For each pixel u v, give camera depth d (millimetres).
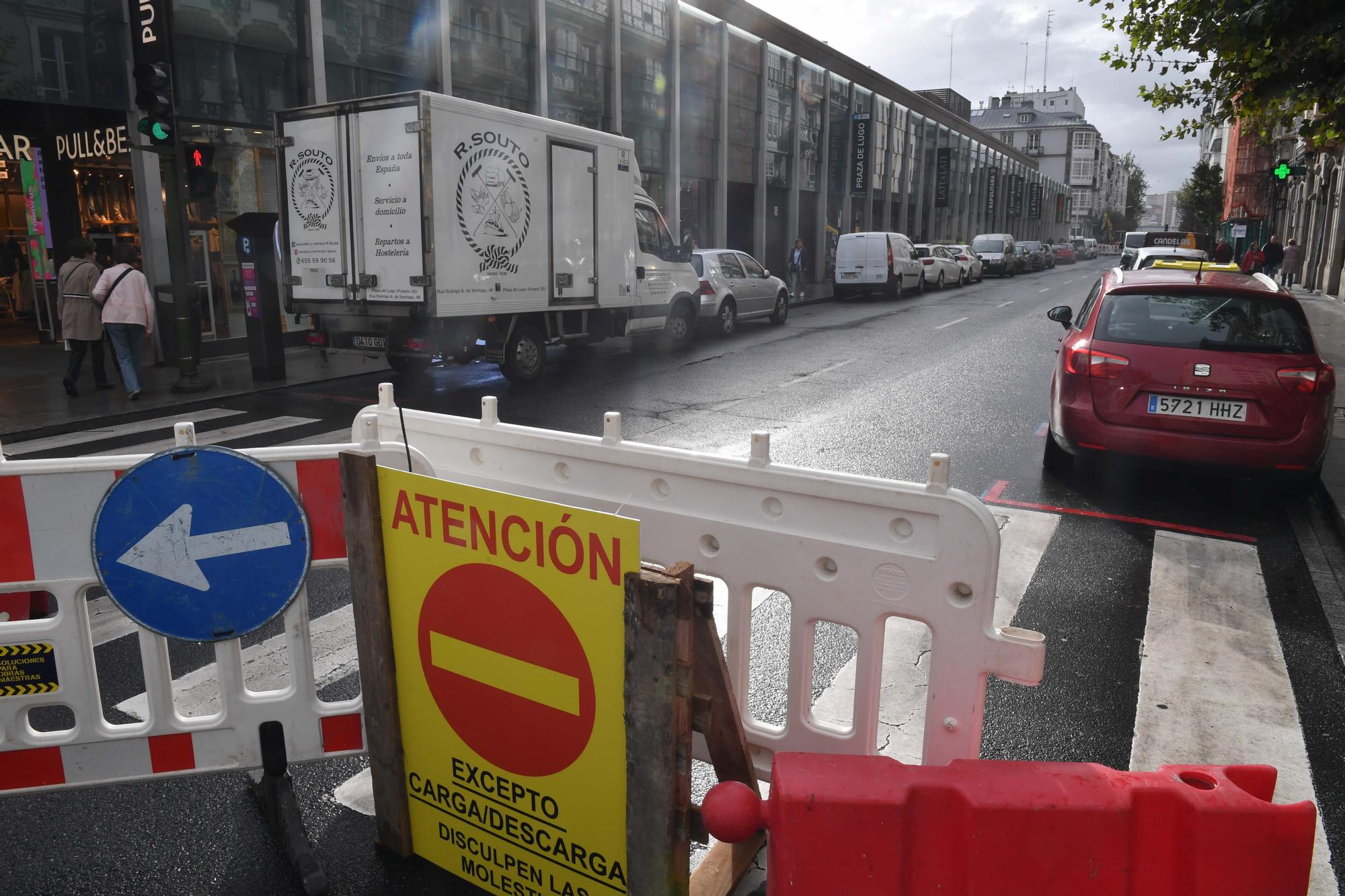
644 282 13891
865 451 8234
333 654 4234
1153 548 5785
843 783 2145
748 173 28797
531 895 2480
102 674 4086
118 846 2893
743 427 9227
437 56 17328
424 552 2473
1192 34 8008
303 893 2689
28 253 15492
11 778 2738
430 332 10352
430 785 2646
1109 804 2061
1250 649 4391
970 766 2197
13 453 8203
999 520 6320
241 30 14047
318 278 10758
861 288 26750
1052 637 4512
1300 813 1997
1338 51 6957
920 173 43781
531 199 11211
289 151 10648
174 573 2633
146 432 9047
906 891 2141
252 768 2873
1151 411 6457
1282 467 6246
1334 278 26891
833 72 33531
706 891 2549
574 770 2289
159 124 10539
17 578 2594
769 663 4191
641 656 2049
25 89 12164
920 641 4434
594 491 3211
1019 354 14664
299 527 2684
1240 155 47188
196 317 12945
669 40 24156
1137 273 7285
